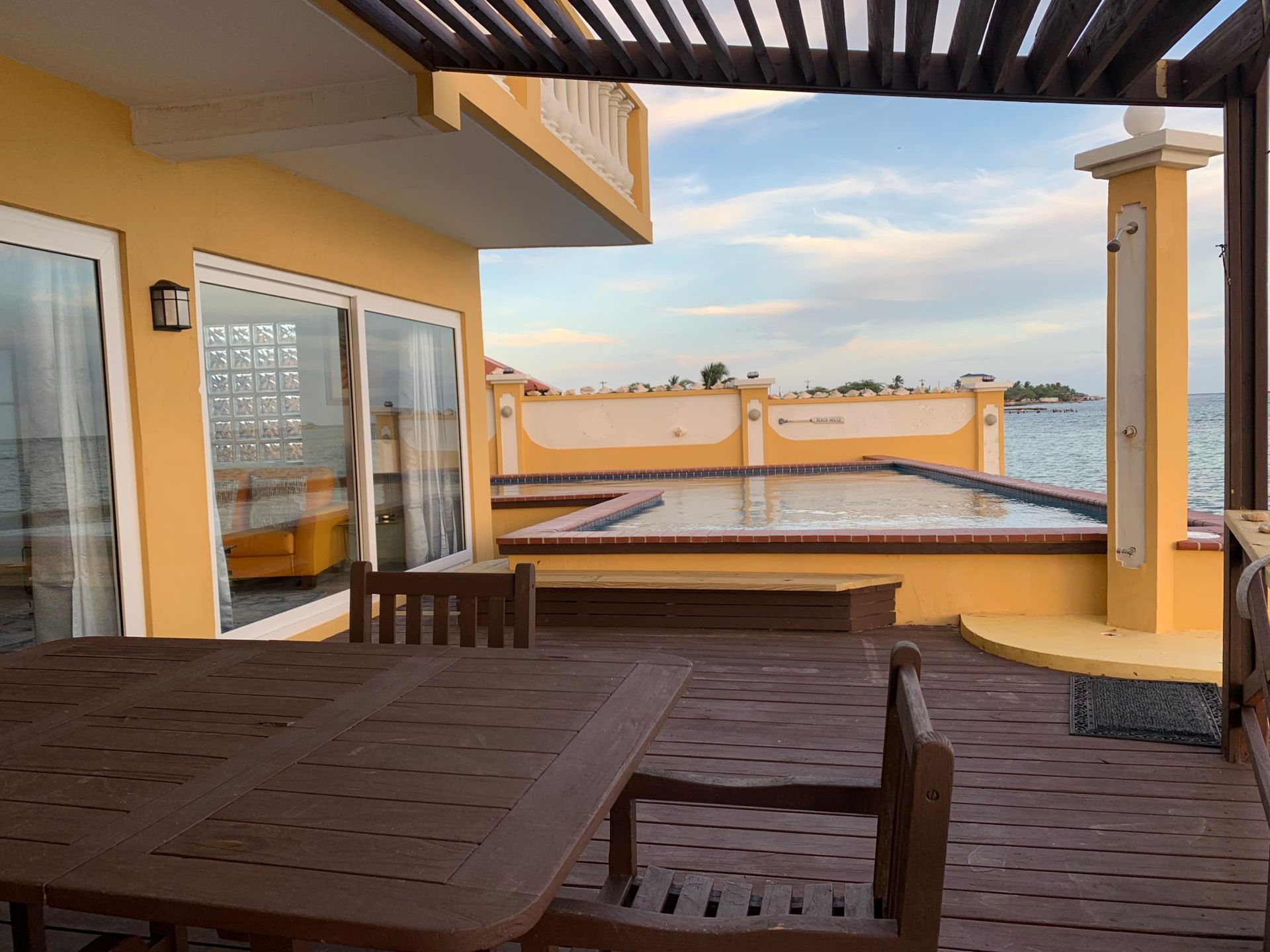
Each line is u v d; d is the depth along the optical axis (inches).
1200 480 778.8
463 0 119.9
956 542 211.8
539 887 42.5
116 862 46.3
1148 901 90.8
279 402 210.5
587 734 63.4
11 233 143.3
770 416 615.5
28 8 123.7
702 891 67.6
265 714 70.6
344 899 41.8
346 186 223.8
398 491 261.0
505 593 96.0
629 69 144.6
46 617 150.3
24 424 146.3
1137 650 171.0
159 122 162.2
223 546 191.8
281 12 127.7
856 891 67.9
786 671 175.9
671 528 303.7
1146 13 108.7
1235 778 120.5
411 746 62.1
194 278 179.9
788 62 141.6
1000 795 116.6
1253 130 123.3
